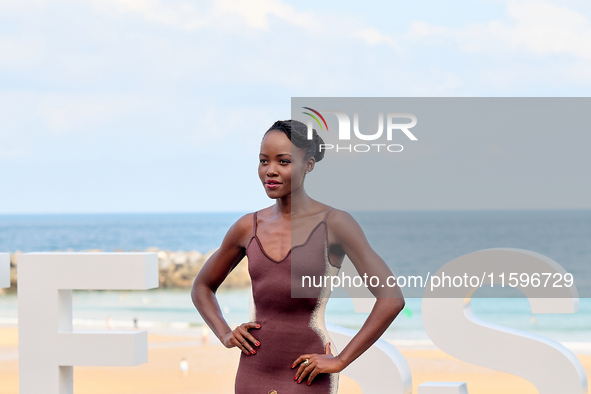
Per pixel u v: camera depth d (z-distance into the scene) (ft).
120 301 65.31
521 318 49.88
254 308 7.28
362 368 9.54
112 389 31.50
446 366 35.42
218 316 7.43
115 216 145.59
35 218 140.46
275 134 6.79
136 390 31.58
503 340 9.53
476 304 50.85
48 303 9.52
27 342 9.56
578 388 9.14
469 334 9.67
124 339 9.33
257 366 6.85
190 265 76.38
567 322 49.44
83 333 9.43
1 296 67.41
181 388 32.32
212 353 41.47
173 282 75.56
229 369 36.83
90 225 133.69
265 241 6.98
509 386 31.27
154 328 54.39
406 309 42.88
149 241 133.18
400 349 39.75
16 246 130.52
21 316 9.58
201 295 7.61
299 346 6.75
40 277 9.54
